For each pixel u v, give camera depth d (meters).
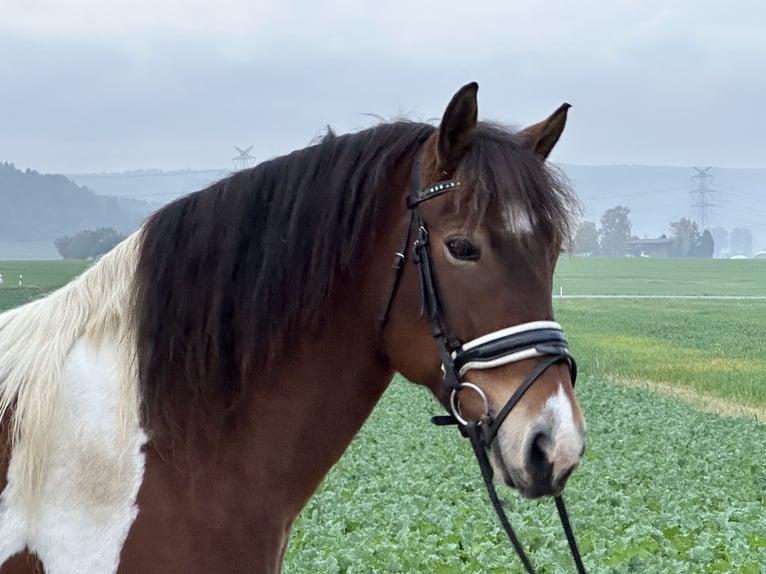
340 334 3.14
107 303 3.06
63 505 2.84
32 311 3.15
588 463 12.69
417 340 3.06
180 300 3.07
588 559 7.36
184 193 3.45
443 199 3.02
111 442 2.89
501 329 2.95
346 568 7.00
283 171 3.20
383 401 19.88
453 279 2.99
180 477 2.95
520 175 2.98
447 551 7.53
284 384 3.11
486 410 2.96
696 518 9.38
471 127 3.01
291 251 3.10
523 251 2.97
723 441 16.00
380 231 3.12
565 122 3.33
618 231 154.75
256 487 3.05
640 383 26.50
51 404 2.89
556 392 2.92
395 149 3.16
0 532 2.82
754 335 40.34
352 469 11.94
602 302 60.75
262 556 3.02
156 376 2.99
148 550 2.85
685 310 54.12
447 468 12.19
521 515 9.10
